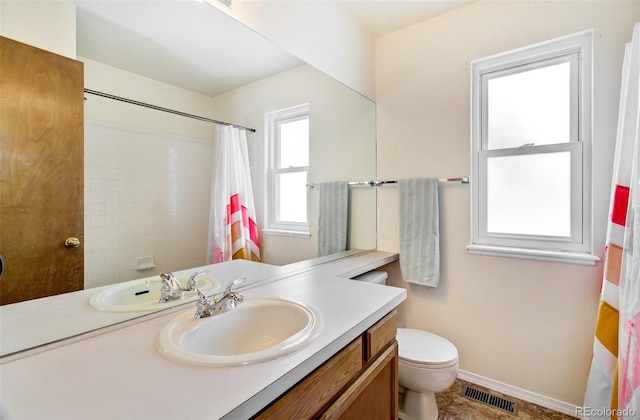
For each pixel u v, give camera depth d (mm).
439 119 1911
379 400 1065
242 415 548
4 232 729
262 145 1484
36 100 780
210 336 884
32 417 511
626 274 1134
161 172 1081
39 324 783
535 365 1623
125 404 543
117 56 956
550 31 1565
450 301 1879
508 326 1696
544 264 1594
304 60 1626
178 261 1132
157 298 1053
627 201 1220
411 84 2021
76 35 862
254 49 1396
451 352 1459
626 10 1374
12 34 739
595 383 1306
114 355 721
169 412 522
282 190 1600
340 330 850
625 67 1279
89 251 887
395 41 2094
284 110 1583
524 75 1722
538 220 1681
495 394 1697
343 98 1936
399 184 2004
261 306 1036
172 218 1114
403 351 1466
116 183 953
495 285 1731
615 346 1247
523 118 1727
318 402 762
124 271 967
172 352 715
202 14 1185
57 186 820
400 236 1991
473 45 1794
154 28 1053
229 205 1337
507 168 1762
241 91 1374
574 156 1563
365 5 1825
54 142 815
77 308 852
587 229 1529
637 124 1135
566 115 1607
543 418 1507
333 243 1938
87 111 884
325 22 1753
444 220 1893
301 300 1103
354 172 2066
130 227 990
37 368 666
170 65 1102
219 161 1295
